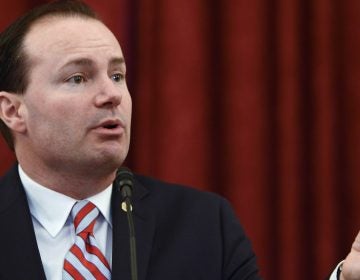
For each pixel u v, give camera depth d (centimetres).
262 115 888
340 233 902
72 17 551
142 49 874
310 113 906
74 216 546
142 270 531
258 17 890
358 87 896
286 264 884
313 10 902
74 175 540
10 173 575
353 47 898
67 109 527
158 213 579
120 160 532
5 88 561
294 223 887
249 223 888
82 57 529
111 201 562
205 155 878
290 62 888
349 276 505
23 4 849
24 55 546
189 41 870
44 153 538
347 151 901
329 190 895
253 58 888
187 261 550
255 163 887
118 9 861
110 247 547
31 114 541
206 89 878
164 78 869
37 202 553
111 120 526
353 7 898
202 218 581
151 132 876
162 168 870
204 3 879
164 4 869
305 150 905
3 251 527
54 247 540
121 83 550
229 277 558
